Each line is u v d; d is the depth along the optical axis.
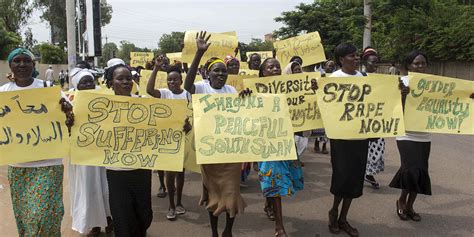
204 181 3.98
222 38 8.17
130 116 3.66
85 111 3.57
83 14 16.95
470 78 22.66
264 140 3.84
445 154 8.35
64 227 4.73
